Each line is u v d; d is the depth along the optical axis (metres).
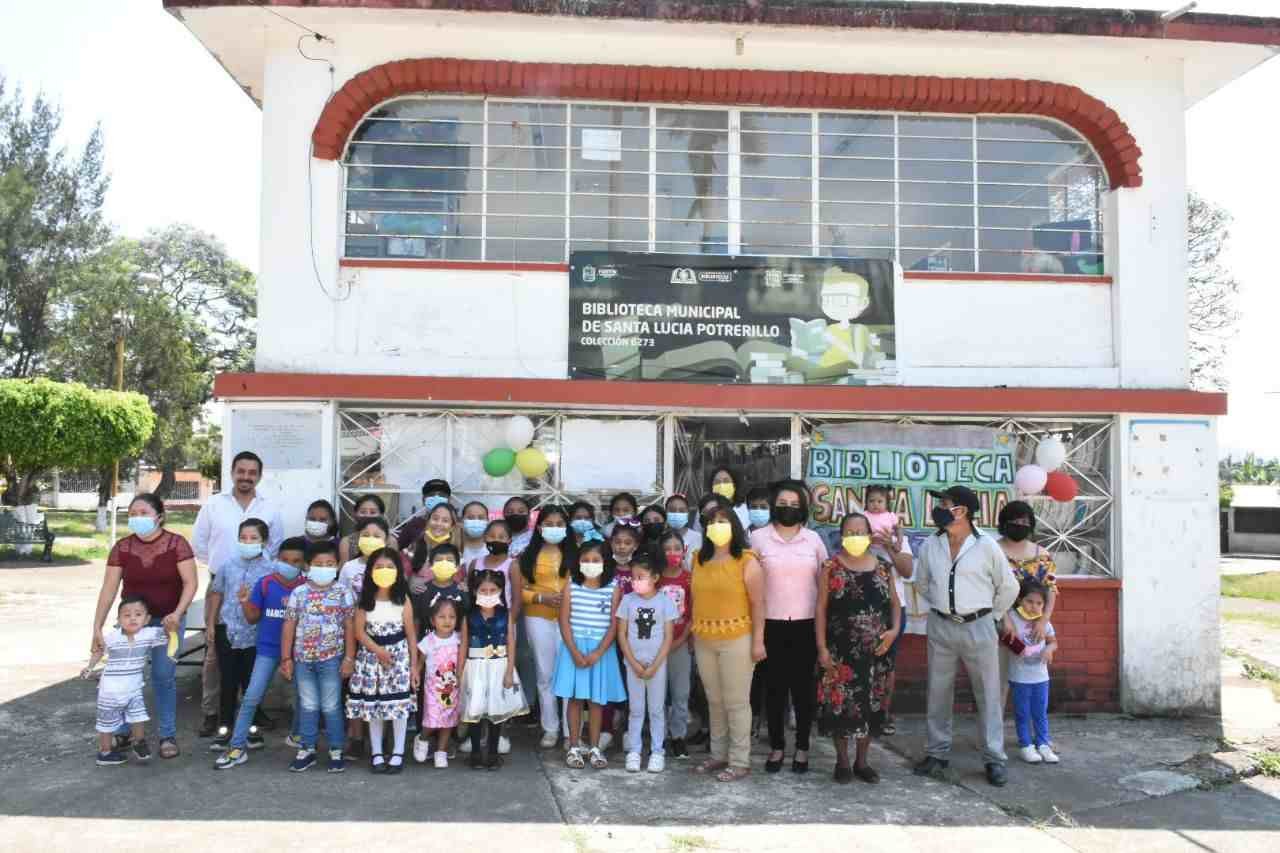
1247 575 24.12
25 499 22.16
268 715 7.81
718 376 8.46
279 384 7.90
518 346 8.36
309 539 7.33
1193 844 5.48
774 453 9.02
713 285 8.52
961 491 6.61
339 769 6.42
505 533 7.08
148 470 48.12
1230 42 8.49
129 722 6.50
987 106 8.85
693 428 9.03
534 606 7.05
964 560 6.56
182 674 9.33
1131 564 8.46
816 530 8.53
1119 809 6.07
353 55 8.35
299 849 5.06
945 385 8.64
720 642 6.46
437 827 5.43
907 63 8.73
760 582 6.44
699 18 8.04
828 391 8.34
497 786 6.18
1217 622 8.48
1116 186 8.88
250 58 8.91
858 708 6.36
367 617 6.39
